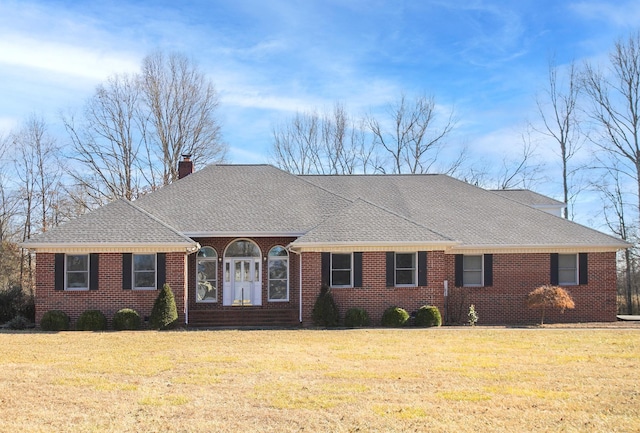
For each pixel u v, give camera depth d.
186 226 27.84
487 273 28.27
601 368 15.57
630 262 47.31
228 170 33.38
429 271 26.50
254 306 28.73
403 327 25.38
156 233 26.08
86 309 25.52
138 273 26.08
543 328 25.11
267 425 10.59
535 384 13.64
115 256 25.77
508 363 16.27
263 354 17.83
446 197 33.00
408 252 26.70
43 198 51.12
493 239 28.55
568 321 28.42
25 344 20.17
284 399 12.27
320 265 26.20
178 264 25.92
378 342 20.41
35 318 26.23
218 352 18.25
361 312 25.52
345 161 57.28
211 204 29.83
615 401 12.10
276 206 29.73
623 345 19.72
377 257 26.41
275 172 33.38
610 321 28.52
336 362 16.44
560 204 36.19
